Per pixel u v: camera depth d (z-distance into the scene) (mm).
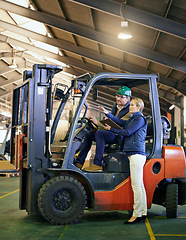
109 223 4109
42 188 3943
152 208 5398
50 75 4355
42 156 4211
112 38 12008
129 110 4277
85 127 4410
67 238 3342
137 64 14664
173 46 10812
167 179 4824
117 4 9148
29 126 4199
